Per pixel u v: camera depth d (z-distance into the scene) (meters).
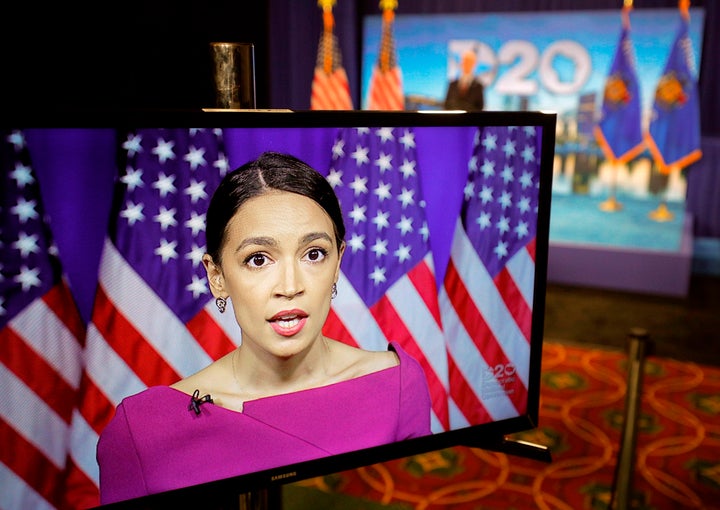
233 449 1.17
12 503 1.05
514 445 1.39
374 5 6.06
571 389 3.35
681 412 3.10
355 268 1.19
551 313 4.64
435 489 2.46
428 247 1.24
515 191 1.28
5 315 0.99
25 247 0.99
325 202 1.14
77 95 1.26
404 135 1.17
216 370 1.13
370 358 1.24
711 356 3.85
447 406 1.33
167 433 1.12
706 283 5.40
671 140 5.50
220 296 1.11
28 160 0.97
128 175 1.02
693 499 2.43
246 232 1.10
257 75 1.61
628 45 5.47
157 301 1.08
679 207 5.57
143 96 1.37
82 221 1.01
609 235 5.75
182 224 1.06
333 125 1.11
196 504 1.32
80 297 1.03
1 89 1.15
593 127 5.68
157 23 1.38
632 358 1.95
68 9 1.23
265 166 1.09
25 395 1.03
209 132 1.05
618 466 2.00
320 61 5.75
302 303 1.15
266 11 1.61
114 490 1.11
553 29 5.66
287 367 1.17
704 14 5.32
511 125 1.24
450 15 5.90
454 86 5.94
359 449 1.26
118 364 1.07
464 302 1.29
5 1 1.14
